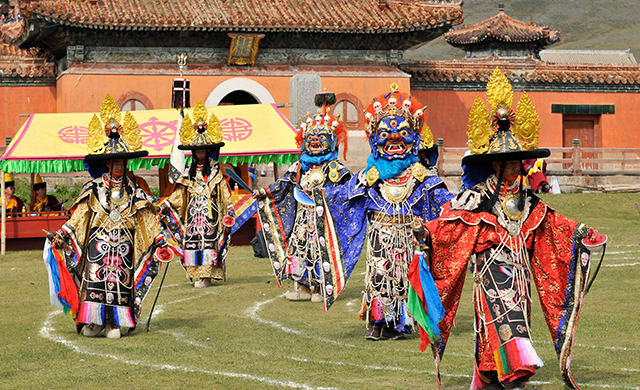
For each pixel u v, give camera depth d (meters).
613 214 27.08
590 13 167.12
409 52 138.75
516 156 6.56
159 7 32.16
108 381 7.19
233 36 31.94
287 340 9.05
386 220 9.23
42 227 19.97
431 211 9.27
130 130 9.48
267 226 12.64
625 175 35.34
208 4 33.03
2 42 34.38
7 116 33.88
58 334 9.57
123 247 9.43
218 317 10.75
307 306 11.75
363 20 33.31
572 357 7.89
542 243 6.88
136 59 32.28
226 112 21.03
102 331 9.62
